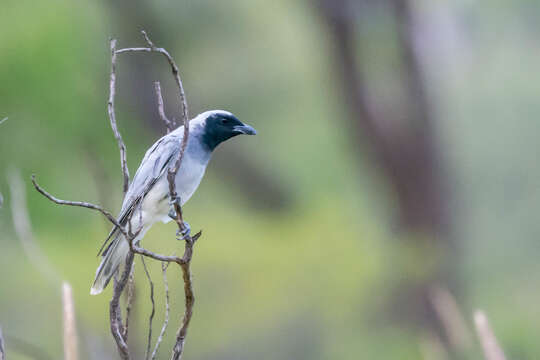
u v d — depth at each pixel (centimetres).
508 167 1688
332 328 1414
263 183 1691
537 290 1520
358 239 1536
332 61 1650
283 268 1450
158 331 1223
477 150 1709
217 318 1389
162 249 859
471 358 991
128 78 1534
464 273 1566
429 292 1404
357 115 1673
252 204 1703
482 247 1659
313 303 1416
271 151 1709
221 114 760
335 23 1617
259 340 1386
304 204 1653
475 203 1698
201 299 1404
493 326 1359
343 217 1583
